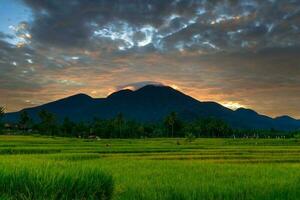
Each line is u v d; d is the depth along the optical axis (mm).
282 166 26719
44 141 76500
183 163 28938
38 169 12750
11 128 158375
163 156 40156
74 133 143500
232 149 54531
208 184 15203
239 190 13492
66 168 13766
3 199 10594
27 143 66500
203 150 51719
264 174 20531
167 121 157375
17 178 11562
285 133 166750
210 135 167000
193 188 13625
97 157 37500
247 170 22969
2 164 15469
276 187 14117
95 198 12086
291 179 17781
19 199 11234
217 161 34469
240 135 170375
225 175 20094
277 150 51938
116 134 143500
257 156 41000
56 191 11484
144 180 17391
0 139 82625
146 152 48438
